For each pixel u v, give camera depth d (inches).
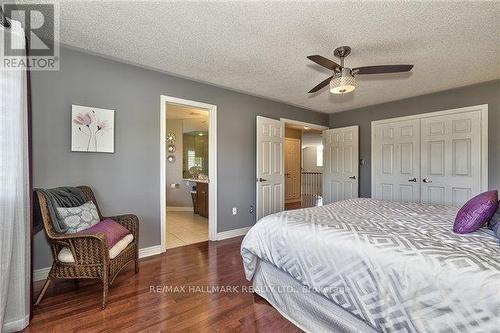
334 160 202.2
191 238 146.0
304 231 64.2
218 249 125.7
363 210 88.4
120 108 108.8
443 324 39.0
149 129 117.2
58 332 61.5
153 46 95.0
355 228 61.2
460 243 51.9
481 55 101.0
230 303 75.5
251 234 78.2
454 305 38.5
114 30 83.6
